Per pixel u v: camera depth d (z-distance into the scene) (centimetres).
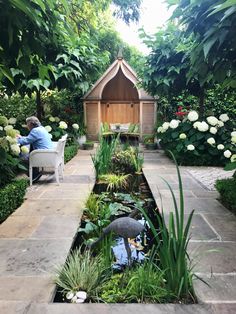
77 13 782
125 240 199
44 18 202
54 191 397
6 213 294
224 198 334
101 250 221
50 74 523
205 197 367
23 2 150
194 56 254
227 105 809
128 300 165
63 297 170
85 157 711
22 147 428
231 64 264
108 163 502
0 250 222
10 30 174
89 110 944
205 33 222
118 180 445
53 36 223
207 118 594
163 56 584
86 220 296
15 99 767
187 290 165
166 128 652
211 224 274
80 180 466
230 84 288
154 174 507
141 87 716
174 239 167
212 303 157
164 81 598
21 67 216
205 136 590
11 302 158
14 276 185
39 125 471
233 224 275
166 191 396
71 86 601
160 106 916
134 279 174
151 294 165
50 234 253
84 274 179
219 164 595
